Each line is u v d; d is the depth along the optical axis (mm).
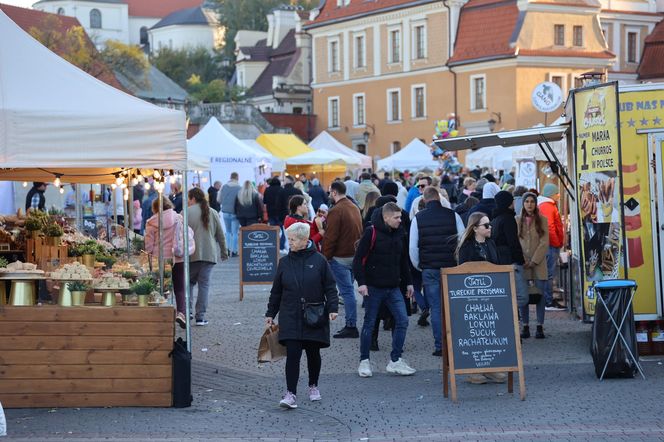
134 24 119688
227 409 10539
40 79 10742
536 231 14398
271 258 20016
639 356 13031
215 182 32625
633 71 68812
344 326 16391
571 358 13086
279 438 9242
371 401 10844
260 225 20016
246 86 87812
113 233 19969
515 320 10766
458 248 12102
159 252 14289
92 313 10586
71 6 112750
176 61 102250
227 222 30328
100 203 28438
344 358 13539
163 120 10641
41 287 11086
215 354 13836
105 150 10508
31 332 10555
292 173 47250
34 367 10562
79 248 13969
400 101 67500
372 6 69188
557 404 10414
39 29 60531
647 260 12961
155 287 11562
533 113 59594
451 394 10766
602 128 12898
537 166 22531
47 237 13875
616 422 9531
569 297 16969
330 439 9195
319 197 31266
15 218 15938
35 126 10352
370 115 70000
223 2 107125
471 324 10734
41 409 10523
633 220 12938
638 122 12953
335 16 72688
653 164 12914
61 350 10578
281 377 12320
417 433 9320
